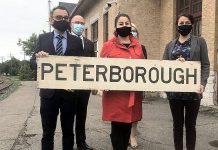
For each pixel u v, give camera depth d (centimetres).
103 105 483
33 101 1523
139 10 1542
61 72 467
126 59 473
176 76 483
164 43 1520
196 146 688
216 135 778
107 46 486
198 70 487
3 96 1889
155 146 686
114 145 481
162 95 1509
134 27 669
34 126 888
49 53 514
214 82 1158
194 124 541
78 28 646
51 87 466
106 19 1925
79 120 654
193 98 525
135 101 478
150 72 477
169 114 1058
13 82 3491
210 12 1166
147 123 912
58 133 789
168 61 481
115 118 471
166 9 1501
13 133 815
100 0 2005
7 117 1057
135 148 669
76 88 469
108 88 471
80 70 469
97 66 471
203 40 538
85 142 666
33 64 509
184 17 530
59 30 517
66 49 520
